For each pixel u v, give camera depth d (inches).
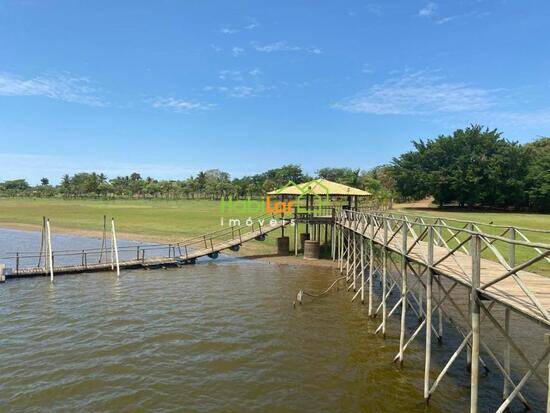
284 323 739.4
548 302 322.3
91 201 5201.8
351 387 504.4
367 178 3875.5
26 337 669.9
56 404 468.8
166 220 2456.9
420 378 522.3
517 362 547.2
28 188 7377.0
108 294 935.0
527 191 2736.2
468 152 2989.7
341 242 1181.7
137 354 605.9
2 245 1649.9
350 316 774.5
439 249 661.9
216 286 1012.5
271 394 490.6
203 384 515.5
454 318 735.7
